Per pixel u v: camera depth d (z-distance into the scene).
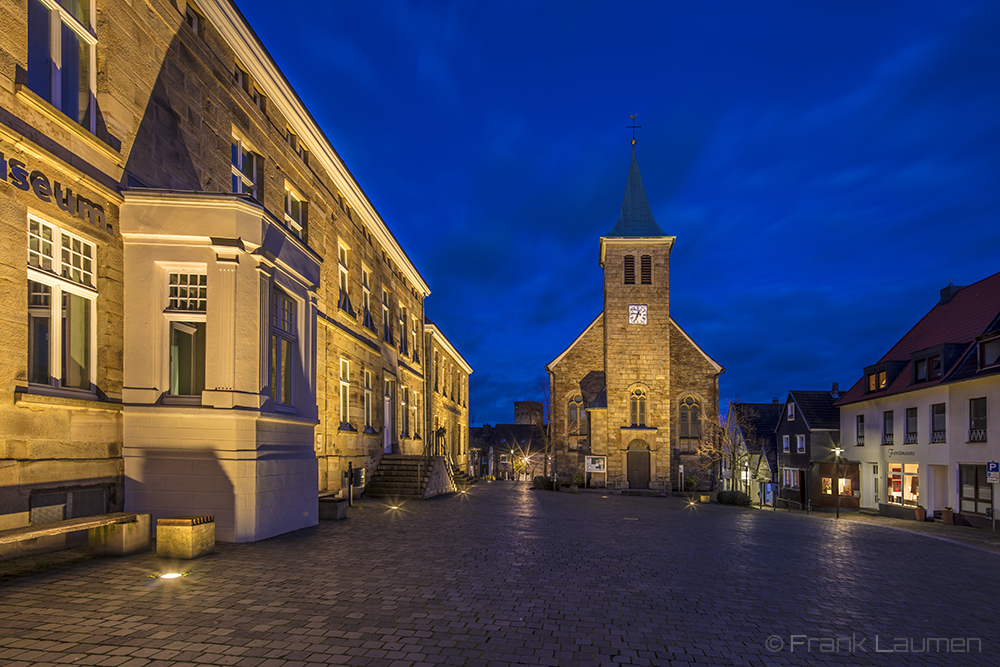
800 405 40.22
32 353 7.79
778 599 7.35
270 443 10.23
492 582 7.40
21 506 7.38
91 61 9.02
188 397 9.48
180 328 9.70
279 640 4.89
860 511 33.72
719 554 10.80
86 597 5.86
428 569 7.93
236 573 7.15
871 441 32.88
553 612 6.20
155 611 5.50
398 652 4.77
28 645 4.54
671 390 41.75
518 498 23.14
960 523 24.39
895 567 10.48
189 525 7.77
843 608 7.07
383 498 19.47
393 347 24.48
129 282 9.35
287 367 11.46
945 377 25.98
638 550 10.76
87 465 8.45
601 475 38.94
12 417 7.30
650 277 40.75
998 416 22.72
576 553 10.02
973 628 6.44
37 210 7.77
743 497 31.42
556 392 43.25
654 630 5.76
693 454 41.06
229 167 12.55
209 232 9.43
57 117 8.01
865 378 33.97
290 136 15.90
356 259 20.38
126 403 9.19
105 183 9.02
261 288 9.91
